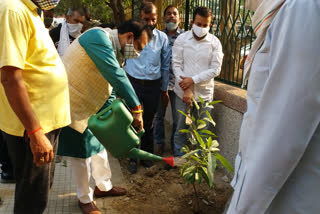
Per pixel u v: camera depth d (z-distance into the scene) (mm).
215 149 2488
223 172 3492
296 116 1163
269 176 1227
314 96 1144
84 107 2402
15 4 1614
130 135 2205
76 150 2459
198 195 3014
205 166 2645
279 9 1298
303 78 1145
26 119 1672
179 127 3508
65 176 3236
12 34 1582
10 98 1633
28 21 1660
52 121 1883
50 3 1733
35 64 1769
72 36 3588
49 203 2766
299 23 1160
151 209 2793
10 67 1588
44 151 1741
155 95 3551
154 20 3543
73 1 6148
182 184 3217
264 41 1401
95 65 2346
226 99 3359
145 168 3604
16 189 1972
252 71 1433
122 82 2273
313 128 1170
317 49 1127
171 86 3910
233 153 3295
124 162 3732
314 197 1222
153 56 3469
